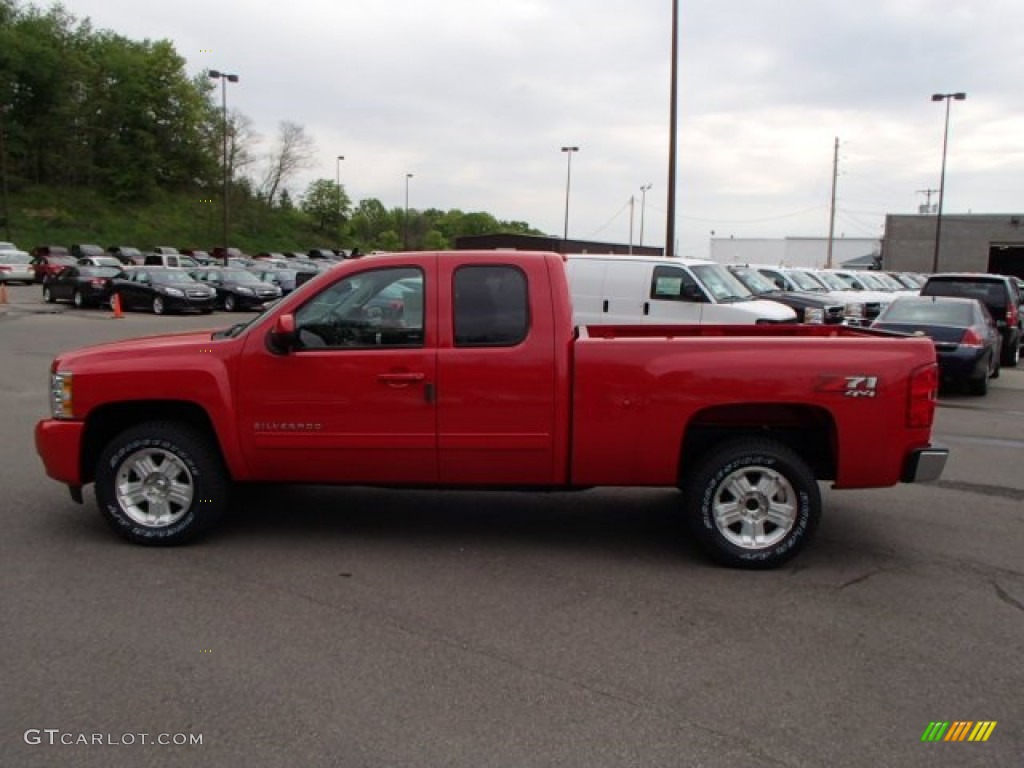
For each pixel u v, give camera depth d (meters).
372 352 5.11
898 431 4.94
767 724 3.32
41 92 85.12
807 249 74.69
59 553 5.20
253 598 4.52
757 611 4.45
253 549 5.36
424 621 4.25
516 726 3.27
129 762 3.01
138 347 5.36
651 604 4.52
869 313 19.42
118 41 98.88
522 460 5.14
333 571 4.97
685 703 3.47
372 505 6.41
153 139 92.44
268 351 5.15
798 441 5.42
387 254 5.28
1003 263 64.12
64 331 20.41
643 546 5.52
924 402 4.95
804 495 5.01
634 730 3.26
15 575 4.82
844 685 3.64
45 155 83.88
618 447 5.06
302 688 3.55
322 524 5.91
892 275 33.25
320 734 3.20
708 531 5.09
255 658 3.81
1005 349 17.67
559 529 5.88
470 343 5.09
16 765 2.99
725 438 5.24
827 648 4.00
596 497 6.75
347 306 5.18
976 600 4.64
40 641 3.95
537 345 5.04
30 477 7.00
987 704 3.50
